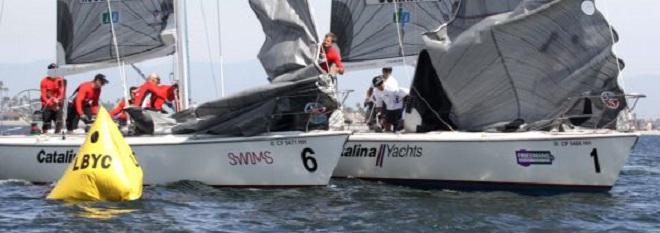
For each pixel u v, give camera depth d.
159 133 49.59
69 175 44.41
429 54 50.22
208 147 48.47
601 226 39.62
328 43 52.25
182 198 44.97
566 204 45.34
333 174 53.25
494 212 42.62
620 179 63.50
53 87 54.66
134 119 49.66
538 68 49.16
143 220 39.03
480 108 50.28
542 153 48.41
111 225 37.75
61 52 56.53
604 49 49.09
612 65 49.16
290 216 40.75
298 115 48.28
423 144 50.41
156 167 48.97
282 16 50.28
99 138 44.38
